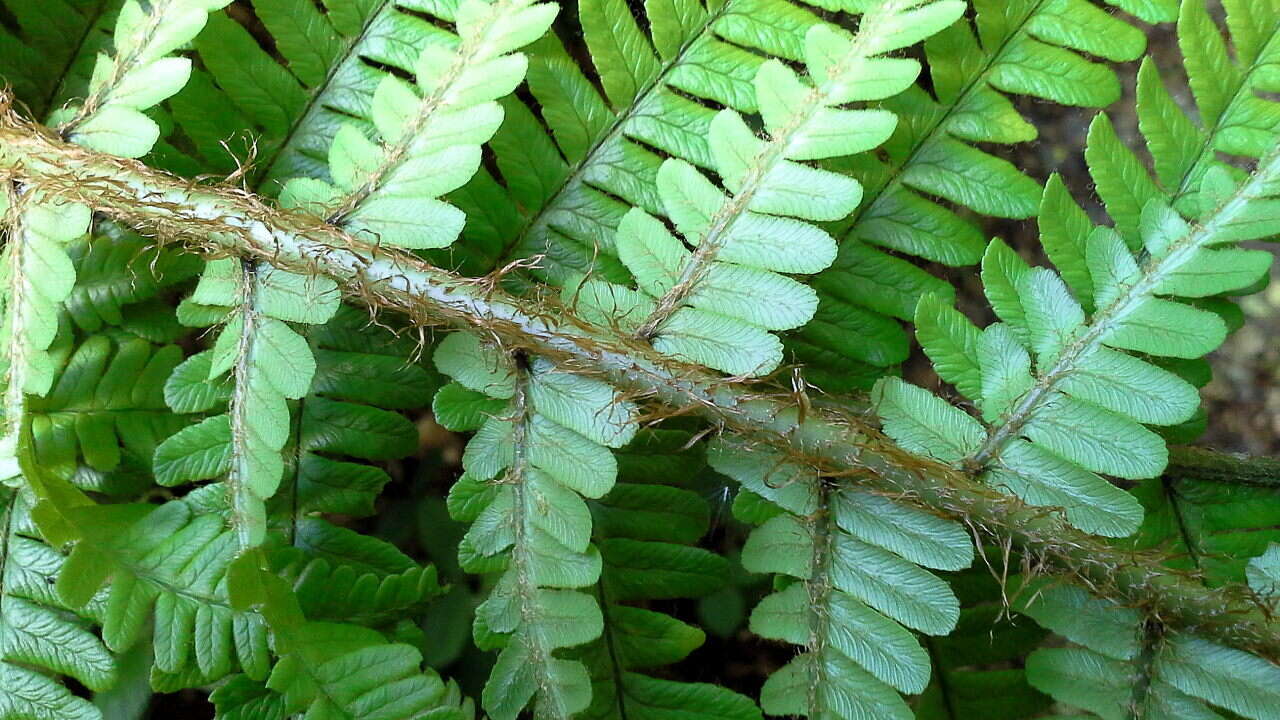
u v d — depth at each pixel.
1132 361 0.19
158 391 0.20
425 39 0.20
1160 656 0.19
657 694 0.19
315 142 0.20
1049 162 0.23
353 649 0.18
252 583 0.18
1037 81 0.19
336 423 0.20
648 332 0.19
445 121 0.19
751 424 0.19
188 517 0.19
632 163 0.20
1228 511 0.20
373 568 0.20
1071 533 0.19
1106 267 0.19
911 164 0.20
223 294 0.19
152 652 0.20
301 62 0.20
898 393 0.19
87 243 0.20
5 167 0.19
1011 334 0.19
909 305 0.20
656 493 0.20
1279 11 0.19
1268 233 0.18
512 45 0.19
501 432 0.19
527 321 0.19
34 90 0.20
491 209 0.20
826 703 0.18
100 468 0.19
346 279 0.19
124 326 0.20
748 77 0.19
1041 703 0.20
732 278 0.19
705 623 0.22
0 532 0.19
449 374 0.19
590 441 0.19
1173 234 0.19
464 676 0.21
